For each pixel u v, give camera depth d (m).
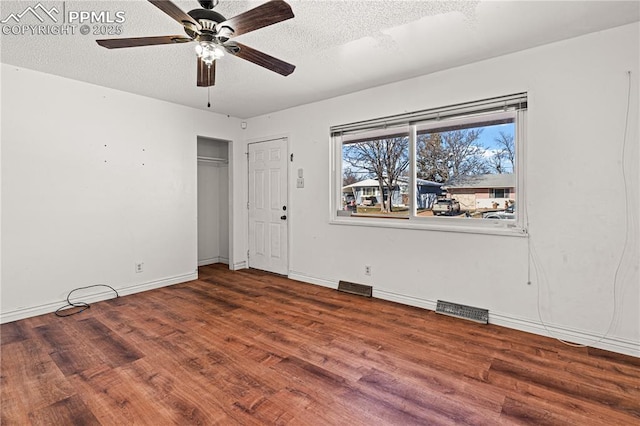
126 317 3.09
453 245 3.12
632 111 2.29
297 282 4.35
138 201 3.89
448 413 1.74
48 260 3.22
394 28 2.33
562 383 2.00
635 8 2.08
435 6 2.05
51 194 3.23
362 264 3.79
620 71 2.32
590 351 2.39
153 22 2.23
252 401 1.84
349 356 2.35
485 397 1.87
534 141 2.66
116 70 3.10
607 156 2.38
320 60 2.88
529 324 2.73
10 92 2.97
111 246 3.67
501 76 2.80
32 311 3.11
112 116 3.64
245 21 1.71
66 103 3.30
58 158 3.27
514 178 2.86
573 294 2.54
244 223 5.16
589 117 2.44
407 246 3.42
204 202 5.43
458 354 2.37
